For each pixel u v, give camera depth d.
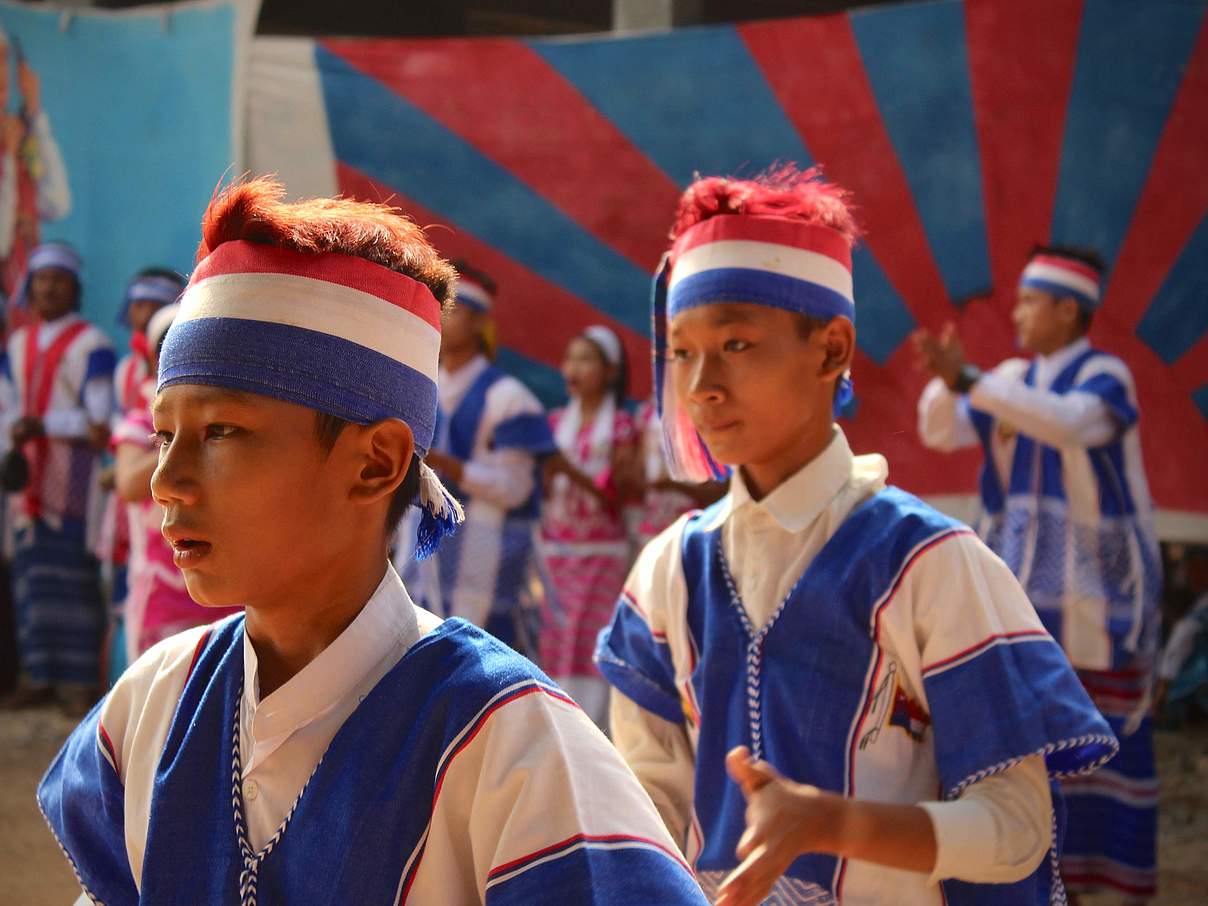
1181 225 10.45
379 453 2.45
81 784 2.78
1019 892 3.75
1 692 14.65
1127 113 10.55
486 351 11.77
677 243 4.25
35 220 14.31
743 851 3.16
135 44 13.57
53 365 13.79
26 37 14.12
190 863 2.49
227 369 2.34
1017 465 8.82
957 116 11.05
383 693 2.45
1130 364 10.60
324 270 2.40
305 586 2.47
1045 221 10.84
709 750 4.00
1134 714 8.34
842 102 11.42
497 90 12.43
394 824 2.35
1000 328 11.04
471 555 10.62
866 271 11.34
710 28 11.85
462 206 12.54
